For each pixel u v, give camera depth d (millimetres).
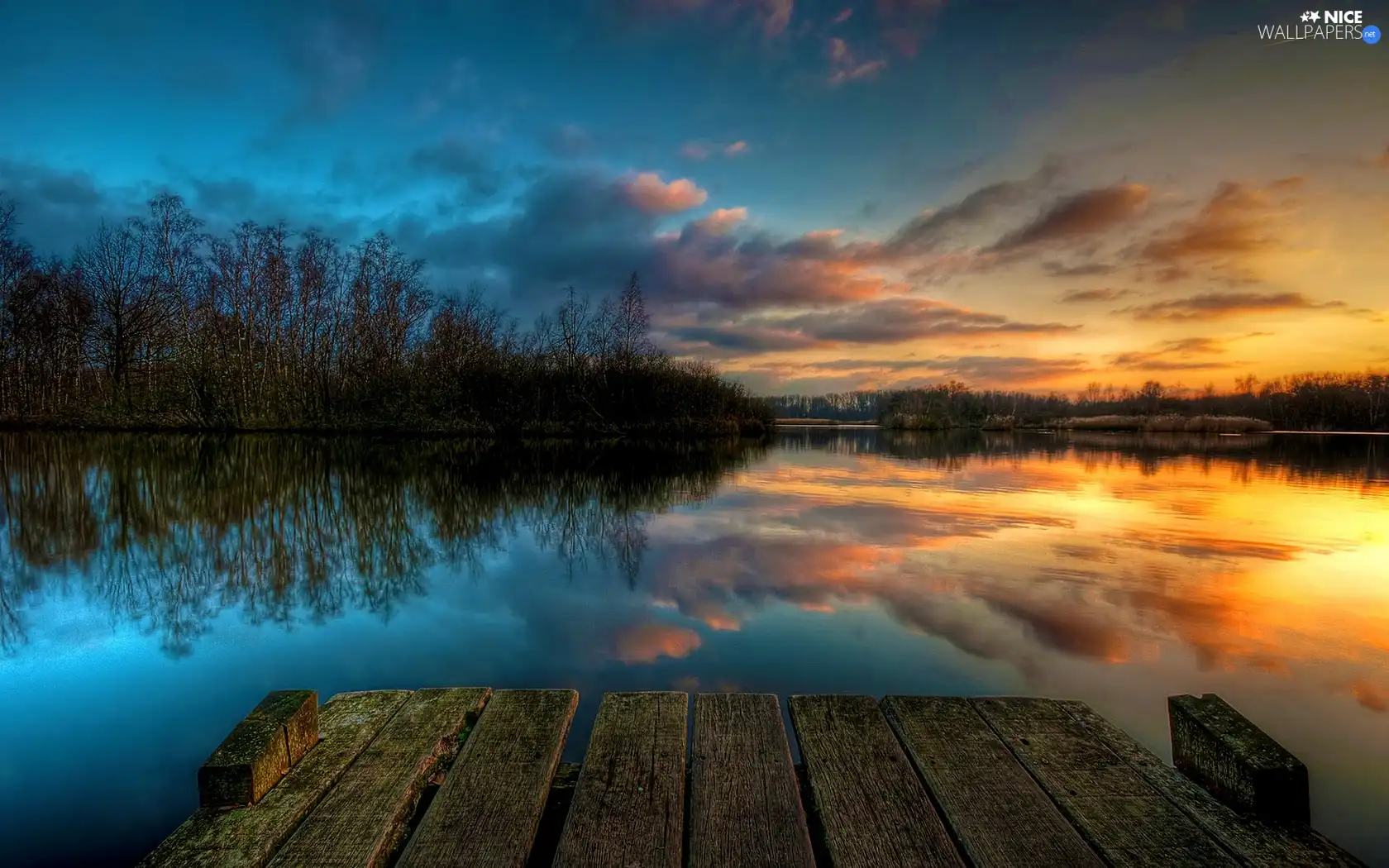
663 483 14062
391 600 5840
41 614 5527
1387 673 4281
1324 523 9500
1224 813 2400
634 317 28219
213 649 4738
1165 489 13352
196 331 28828
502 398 27172
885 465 18953
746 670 4301
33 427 29422
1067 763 2715
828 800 2492
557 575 6676
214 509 10484
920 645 4711
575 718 3594
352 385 28016
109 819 2824
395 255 29031
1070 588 6113
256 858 2137
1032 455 24109
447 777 2602
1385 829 2764
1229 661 4473
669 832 2311
